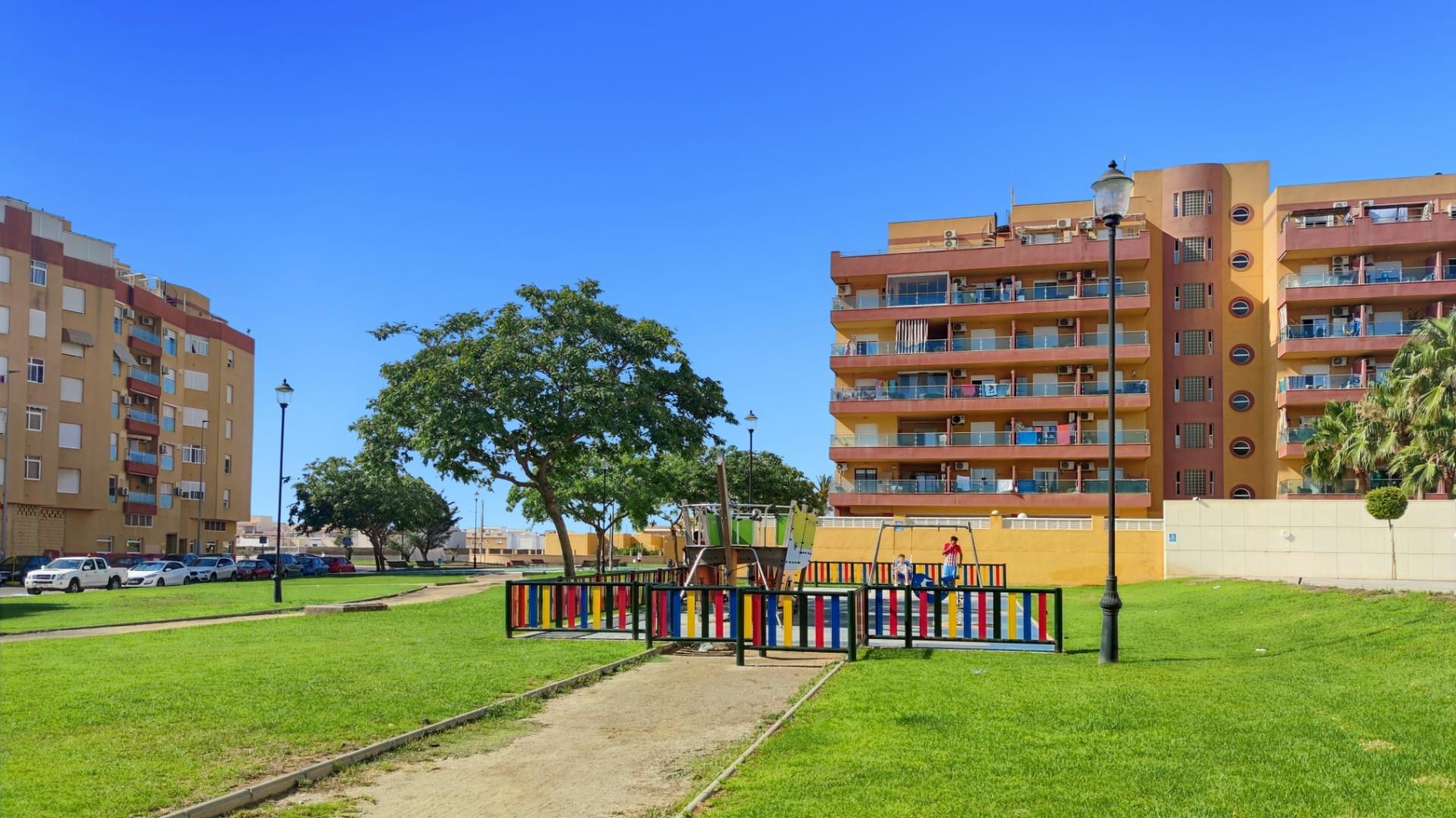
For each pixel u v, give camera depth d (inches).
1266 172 2114.9
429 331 1369.3
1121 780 297.9
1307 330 1930.4
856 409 2091.5
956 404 2048.5
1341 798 275.4
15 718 394.3
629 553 3341.5
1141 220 2092.8
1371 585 1061.1
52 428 2204.7
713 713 449.4
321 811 293.7
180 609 1082.1
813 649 614.2
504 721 427.5
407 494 3253.0
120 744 354.3
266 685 477.7
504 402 1266.0
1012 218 2204.7
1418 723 360.8
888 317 2105.1
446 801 306.8
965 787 293.4
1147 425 2039.9
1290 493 1889.8
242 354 3120.1
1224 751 329.7
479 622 839.1
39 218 2272.4
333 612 953.5
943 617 964.6
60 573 1630.2
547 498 1368.1
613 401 1289.4
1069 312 2023.9
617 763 354.6
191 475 2847.0
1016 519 1659.7
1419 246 1903.3
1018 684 487.2
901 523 1424.7
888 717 402.0
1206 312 2100.1
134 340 2536.9
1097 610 1061.8
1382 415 1601.9
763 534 1010.1
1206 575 1509.6
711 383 1450.5
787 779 309.3
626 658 606.2
